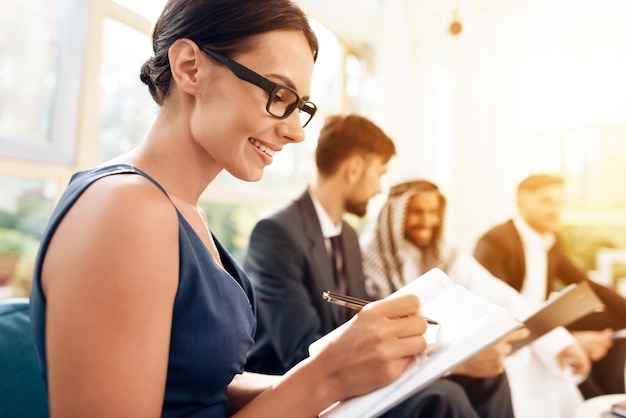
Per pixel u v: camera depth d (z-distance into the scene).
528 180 2.08
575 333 1.86
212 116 0.57
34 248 1.33
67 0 1.33
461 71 2.59
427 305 0.66
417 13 2.61
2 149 1.18
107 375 0.41
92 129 1.40
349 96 2.84
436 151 2.67
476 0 2.53
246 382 0.74
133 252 0.44
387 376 0.51
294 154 2.45
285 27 0.59
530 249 2.05
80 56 1.36
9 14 1.22
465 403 1.07
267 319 1.27
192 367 0.53
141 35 1.56
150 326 0.45
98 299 0.42
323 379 0.53
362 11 2.46
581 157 2.36
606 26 2.32
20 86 1.26
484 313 0.58
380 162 1.45
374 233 1.64
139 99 1.57
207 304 0.53
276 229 1.32
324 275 1.34
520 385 1.59
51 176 1.30
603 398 1.15
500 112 2.54
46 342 0.44
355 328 0.53
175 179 0.60
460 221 2.60
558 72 2.43
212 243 0.68
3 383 0.77
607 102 2.31
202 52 0.57
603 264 2.27
